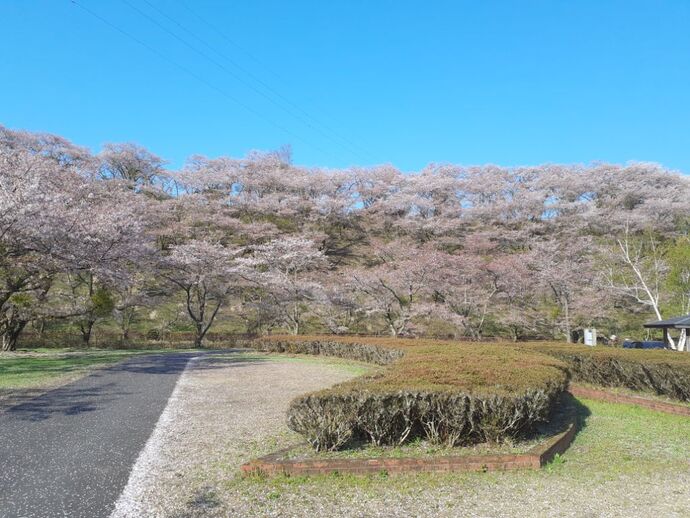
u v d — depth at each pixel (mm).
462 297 26344
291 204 38500
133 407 6953
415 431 5109
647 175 38719
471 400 4848
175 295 30219
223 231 33844
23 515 3234
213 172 40469
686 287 19031
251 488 3785
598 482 4070
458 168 44281
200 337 23688
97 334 24500
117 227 16594
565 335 25766
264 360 14859
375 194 42312
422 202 38938
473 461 4301
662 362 8422
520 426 5090
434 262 25984
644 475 4293
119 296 24234
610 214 34844
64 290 26812
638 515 3361
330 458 4398
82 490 3707
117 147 38344
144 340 24312
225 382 9664
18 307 18516
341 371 11688
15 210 12883
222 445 4996
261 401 7523
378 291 26375
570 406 7301
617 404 8211
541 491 3820
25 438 5156
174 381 9758
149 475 4066
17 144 32812
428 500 3598
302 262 28578
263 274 26016
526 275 26781
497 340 25375
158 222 31172
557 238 33938
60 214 14469
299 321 27172
